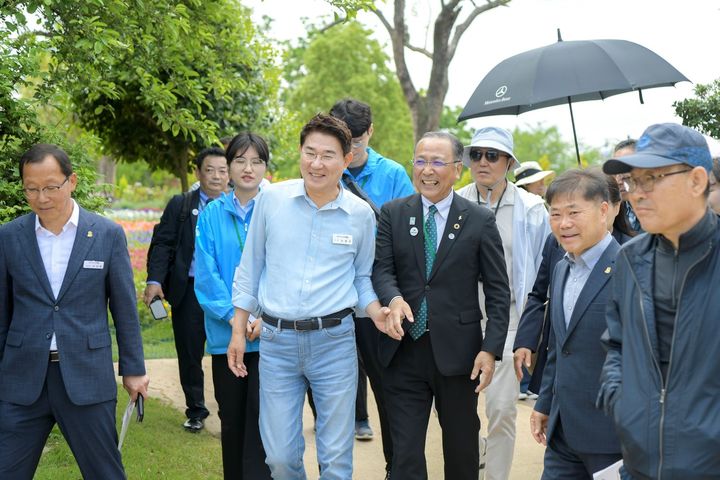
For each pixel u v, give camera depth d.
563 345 3.43
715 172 3.87
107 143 10.12
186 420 6.23
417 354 4.07
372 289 4.04
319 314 3.78
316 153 3.71
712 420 2.43
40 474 4.80
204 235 4.67
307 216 3.84
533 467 5.48
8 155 5.11
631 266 2.73
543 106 6.38
